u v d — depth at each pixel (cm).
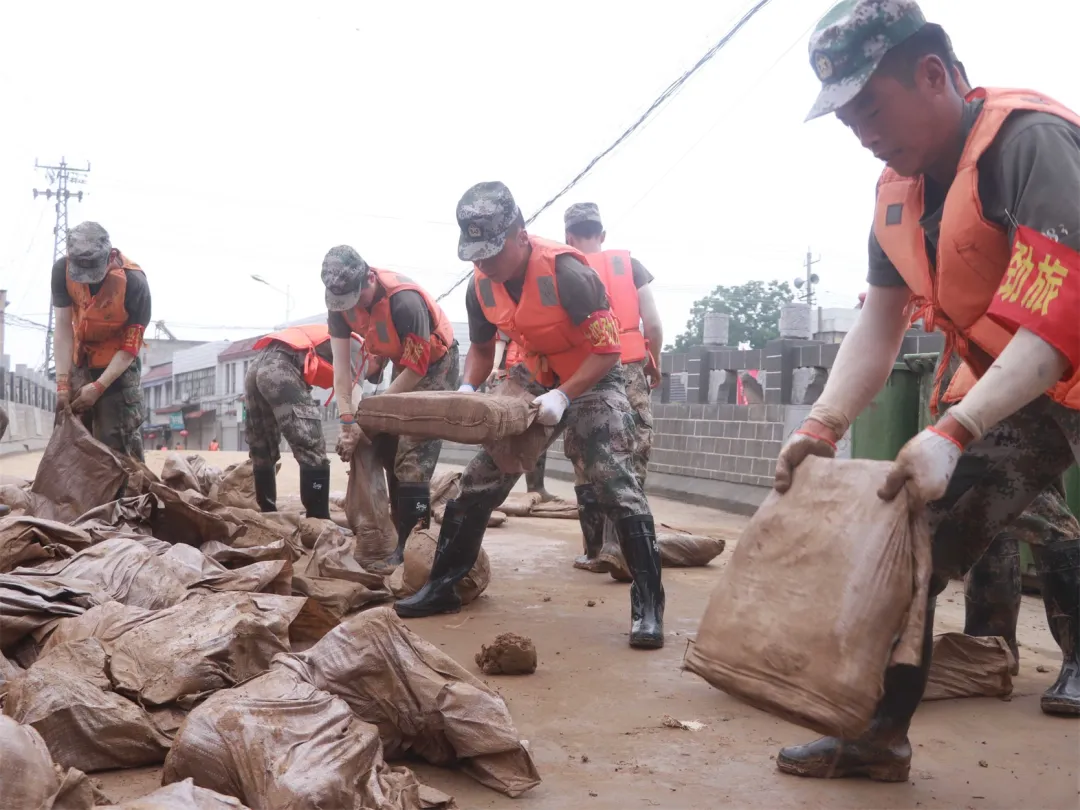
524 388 467
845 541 237
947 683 369
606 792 273
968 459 277
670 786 278
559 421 441
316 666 282
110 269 691
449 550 487
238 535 517
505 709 282
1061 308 224
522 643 387
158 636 308
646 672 393
